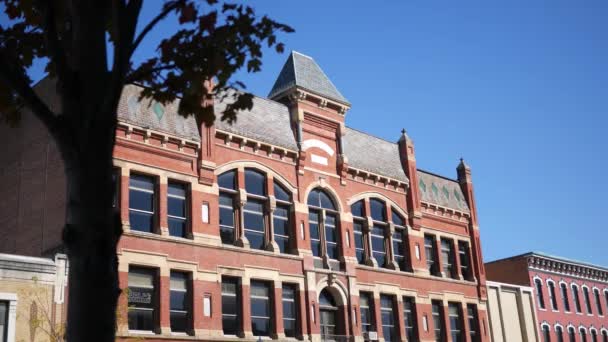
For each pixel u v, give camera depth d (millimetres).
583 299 60188
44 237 28484
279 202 35312
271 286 33438
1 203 32125
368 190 40719
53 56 7078
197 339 29266
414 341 40500
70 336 6496
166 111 31297
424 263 42875
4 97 8820
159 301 28625
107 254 6777
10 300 24125
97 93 7047
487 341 46281
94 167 6895
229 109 9305
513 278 56031
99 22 7289
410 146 44625
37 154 30547
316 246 36781
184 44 8633
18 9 9227
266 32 8922
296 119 37250
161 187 30219
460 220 47469
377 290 38875
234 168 33469
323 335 35344
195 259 30375
